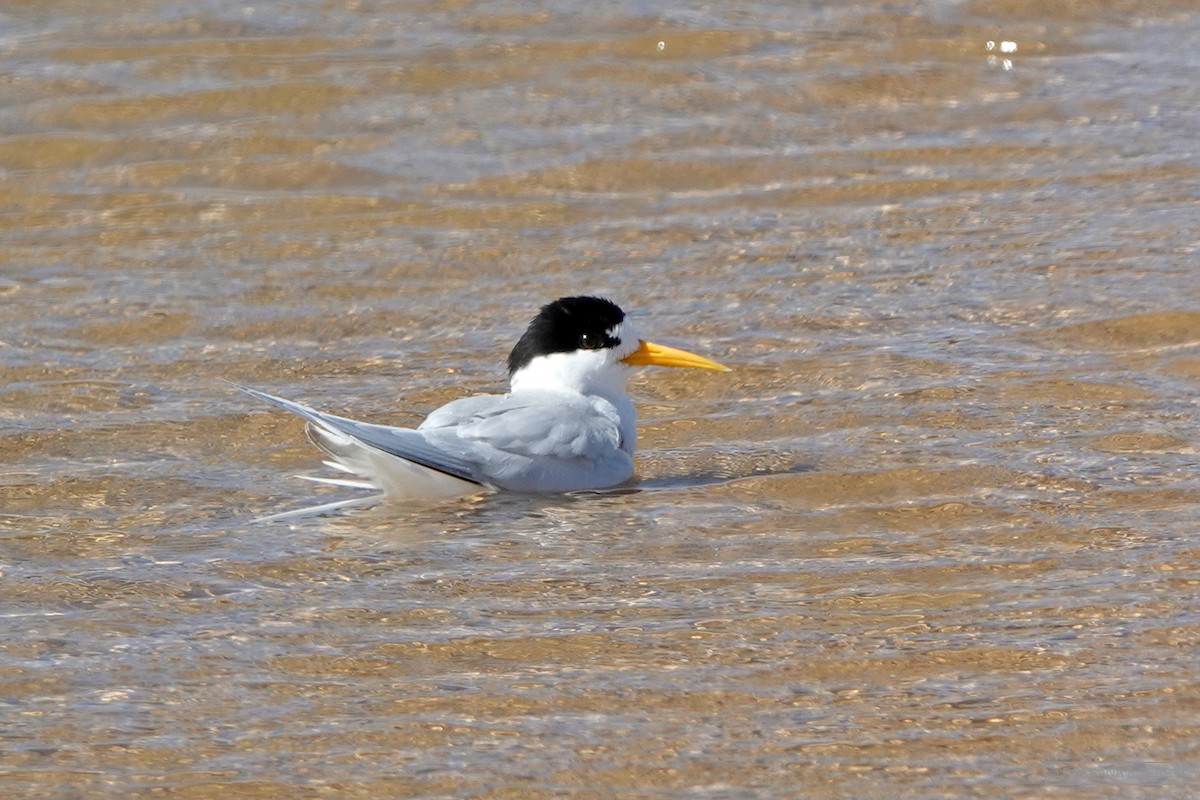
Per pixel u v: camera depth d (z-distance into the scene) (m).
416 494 11.57
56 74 20.52
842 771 8.13
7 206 17.72
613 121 19.69
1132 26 22.36
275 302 15.49
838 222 17.19
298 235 17.05
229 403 13.38
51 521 11.20
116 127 19.38
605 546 10.78
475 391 13.62
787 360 14.08
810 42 21.81
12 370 13.94
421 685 8.99
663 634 9.52
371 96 20.19
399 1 22.94
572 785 8.05
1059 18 22.55
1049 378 13.45
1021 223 16.91
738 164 18.62
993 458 11.98
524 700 8.83
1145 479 11.53
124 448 12.51
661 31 22.02
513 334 14.80
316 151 18.91
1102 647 9.24
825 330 14.68
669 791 8.01
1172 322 14.40
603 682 8.99
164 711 8.73
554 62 21.16
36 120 19.45
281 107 19.88
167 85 20.31
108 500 11.58
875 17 22.59
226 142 19.06
